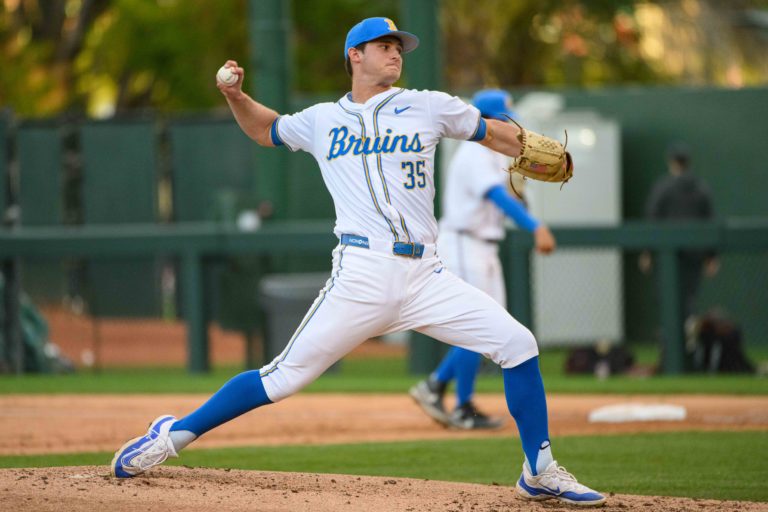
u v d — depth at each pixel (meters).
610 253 53.09
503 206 27.91
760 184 53.84
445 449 25.66
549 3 82.50
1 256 43.72
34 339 44.78
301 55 86.19
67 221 57.47
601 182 53.88
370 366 47.56
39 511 16.19
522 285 41.50
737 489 20.44
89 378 42.03
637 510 17.73
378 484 19.53
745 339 51.47
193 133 58.09
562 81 88.19
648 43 87.88
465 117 17.91
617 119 56.16
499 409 32.50
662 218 47.53
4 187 46.59
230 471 20.12
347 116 17.88
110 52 88.00
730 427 29.03
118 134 57.78
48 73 92.00
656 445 25.97
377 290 17.69
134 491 17.59
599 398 34.81
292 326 45.47
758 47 87.81
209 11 85.38
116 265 47.84
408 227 17.77
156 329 47.88
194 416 18.48
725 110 54.28
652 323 53.97
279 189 51.75
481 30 84.69
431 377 29.23
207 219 58.00
